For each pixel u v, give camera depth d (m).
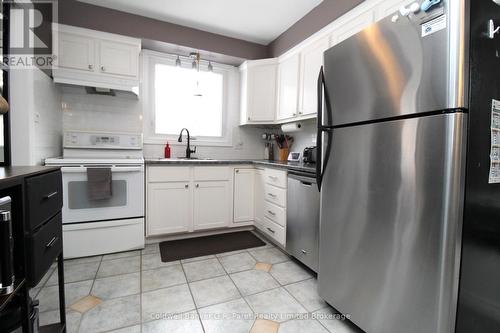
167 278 1.85
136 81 2.49
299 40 2.69
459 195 0.89
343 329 1.35
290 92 2.70
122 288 1.70
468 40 0.87
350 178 1.31
